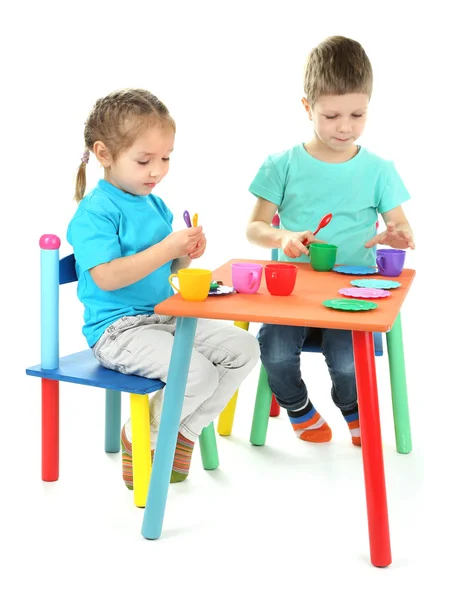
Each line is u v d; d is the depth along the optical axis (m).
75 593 1.65
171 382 1.79
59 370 2.04
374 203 2.39
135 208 2.11
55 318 2.04
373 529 1.74
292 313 1.68
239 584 1.68
